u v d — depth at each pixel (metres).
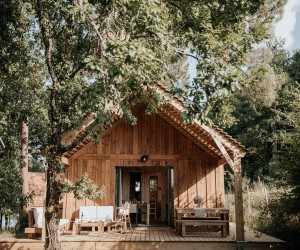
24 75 10.23
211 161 12.40
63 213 12.01
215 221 9.89
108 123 6.62
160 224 13.69
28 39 8.88
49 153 7.34
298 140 8.88
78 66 7.98
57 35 8.02
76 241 9.27
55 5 7.61
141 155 12.41
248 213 13.72
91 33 6.75
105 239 9.43
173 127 12.59
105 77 6.14
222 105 5.69
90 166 12.34
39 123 17.09
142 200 15.36
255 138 30.38
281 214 9.79
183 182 12.28
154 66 5.37
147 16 5.55
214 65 5.41
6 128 12.60
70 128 8.54
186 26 7.05
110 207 11.64
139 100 9.10
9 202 10.65
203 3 6.80
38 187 18.73
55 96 7.50
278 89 29.09
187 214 11.91
